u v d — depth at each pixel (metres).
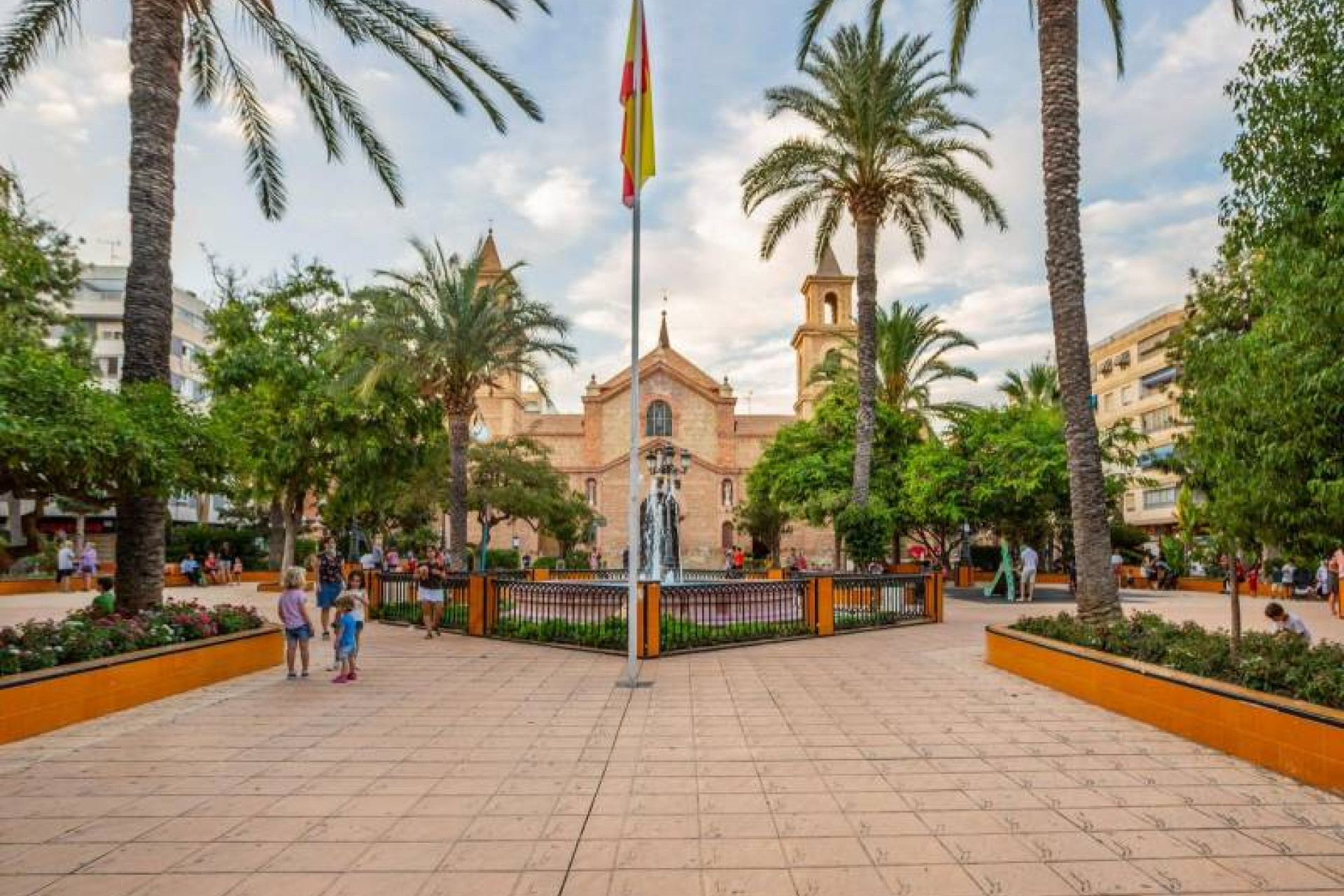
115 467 8.98
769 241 23.16
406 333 22.36
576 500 48.50
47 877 4.48
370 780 6.27
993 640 11.98
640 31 11.73
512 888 4.33
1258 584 28.08
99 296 49.12
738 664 12.13
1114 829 5.21
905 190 22.11
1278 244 6.86
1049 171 12.30
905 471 29.47
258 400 27.58
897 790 6.00
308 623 11.04
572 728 7.99
